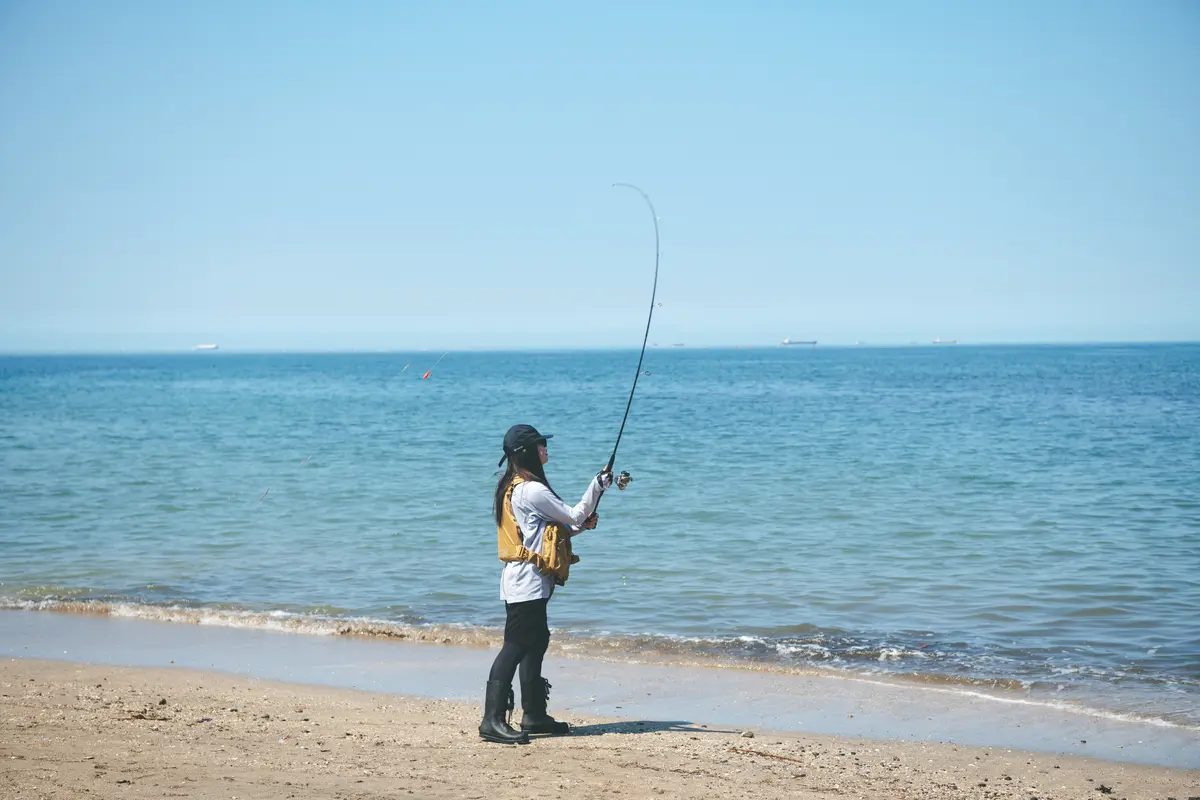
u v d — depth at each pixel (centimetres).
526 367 14000
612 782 446
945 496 1616
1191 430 2870
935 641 802
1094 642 791
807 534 1280
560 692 680
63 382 9125
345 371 13125
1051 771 518
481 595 983
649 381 8125
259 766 455
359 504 1574
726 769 483
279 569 1104
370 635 848
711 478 1864
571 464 2123
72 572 1090
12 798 384
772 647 789
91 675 716
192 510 1523
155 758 463
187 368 15862
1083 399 4722
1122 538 1230
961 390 5903
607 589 994
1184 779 508
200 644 816
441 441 2762
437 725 571
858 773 497
